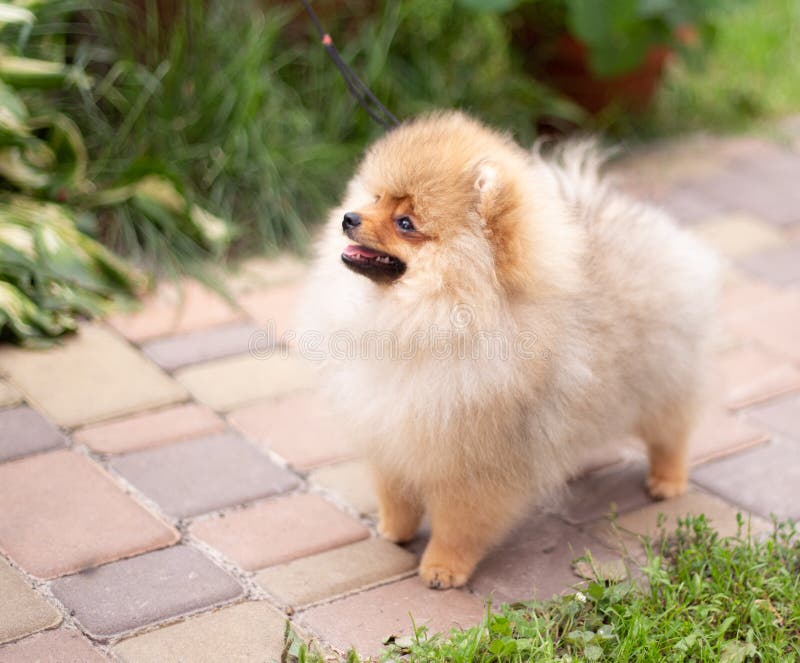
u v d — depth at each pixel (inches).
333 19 94.4
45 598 61.6
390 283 61.3
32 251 77.0
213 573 63.5
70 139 81.5
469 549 64.2
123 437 70.2
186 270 82.6
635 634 60.3
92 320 78.1
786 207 94.2
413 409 61.5
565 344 62.4
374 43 93.4
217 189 86.0
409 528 66.1
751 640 61.0
